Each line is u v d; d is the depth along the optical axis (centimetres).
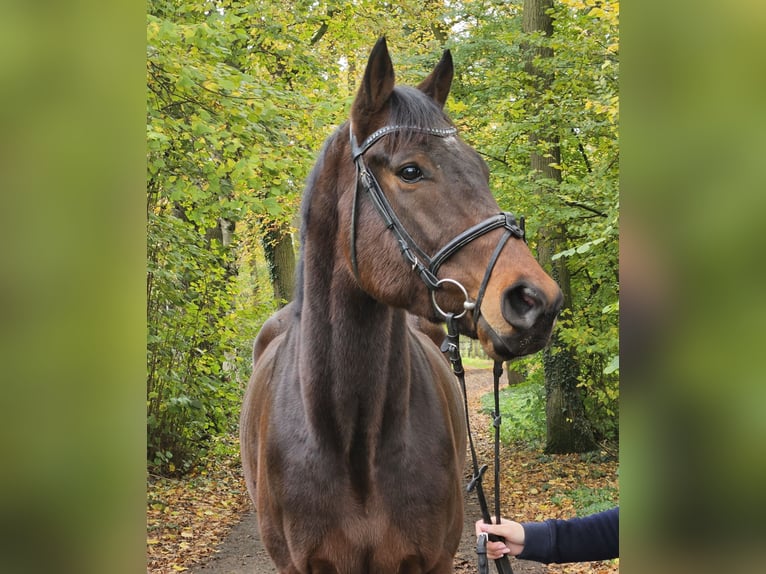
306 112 562
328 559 207
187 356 730
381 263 190
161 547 530
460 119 811
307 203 220
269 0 760
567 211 670
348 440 205
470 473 853
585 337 714
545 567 488
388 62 193
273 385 242
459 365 179
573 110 699
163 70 477
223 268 768
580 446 884
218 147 498
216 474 787
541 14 830
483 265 171
